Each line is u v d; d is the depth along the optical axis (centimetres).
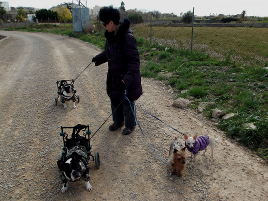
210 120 541
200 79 762
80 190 346
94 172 385
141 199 327
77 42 2089
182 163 345
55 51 1611
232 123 491
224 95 620
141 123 544
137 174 378
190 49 1238
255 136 441
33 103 691
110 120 570
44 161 416
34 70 1085
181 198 326
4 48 1802
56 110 637
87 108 646
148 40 1625
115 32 412
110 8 385
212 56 1070
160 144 458
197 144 377
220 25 2070
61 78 942
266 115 498
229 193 332
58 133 512
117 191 343
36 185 358
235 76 743
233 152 425
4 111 639
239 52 1208
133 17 3089
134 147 453
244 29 1764
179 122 541
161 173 379
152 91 759
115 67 421
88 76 973
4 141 484
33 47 1827
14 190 348
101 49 1652
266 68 773
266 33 1558
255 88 636
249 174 369
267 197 322
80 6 2628
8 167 401
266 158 400
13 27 4431
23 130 530
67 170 299
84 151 356
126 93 427
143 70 982
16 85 868
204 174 373
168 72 923
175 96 696
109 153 436
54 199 330
